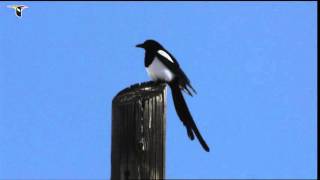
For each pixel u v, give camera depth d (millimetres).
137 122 10000
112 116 10172
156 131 10195
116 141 10000
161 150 10273
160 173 10172
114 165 10000
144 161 9961
